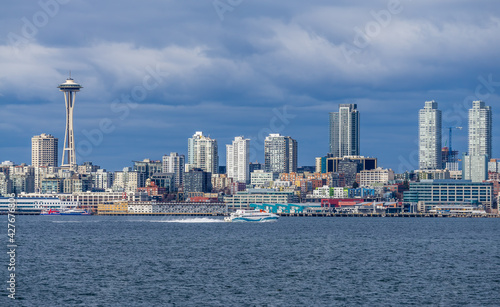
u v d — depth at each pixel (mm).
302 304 191625
